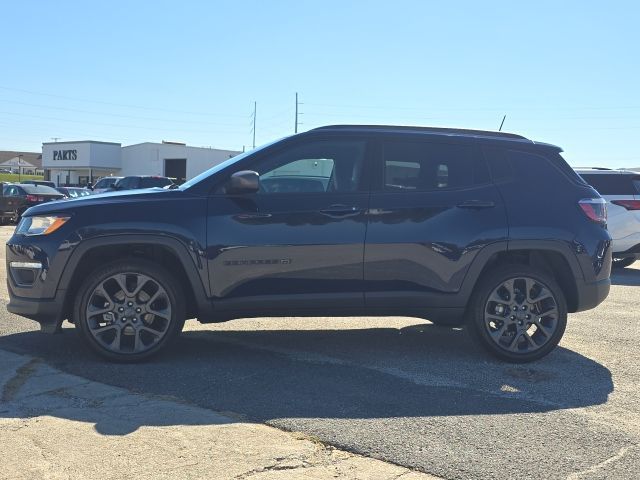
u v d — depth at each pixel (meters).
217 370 4.98
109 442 3.56
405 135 5.37
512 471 3.29
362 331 6.48
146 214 5.01
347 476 3.20
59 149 60.88
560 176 5.52
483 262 5.22
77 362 5.13
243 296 5.09
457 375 4.96
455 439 3.68
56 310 5.02
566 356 5.58
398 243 5.14
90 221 4.98
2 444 3.52
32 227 5.09
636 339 6.22
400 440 3.64
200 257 5.01
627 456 3.49
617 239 10.83
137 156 58.78
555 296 5.30
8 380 4.62
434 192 5.27
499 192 5.34
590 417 4.08
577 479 3.21
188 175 56.06
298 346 5.81
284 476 3.18
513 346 5.30
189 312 5.46
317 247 5.08
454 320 5.37
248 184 4.91
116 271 5.01
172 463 3.31
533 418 4.04
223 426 3.81
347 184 5.23
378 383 4.71
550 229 5.30
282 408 4.13
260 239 5.05
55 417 3.92
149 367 5.03
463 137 5.47
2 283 9.00
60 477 3.14
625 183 10.97
